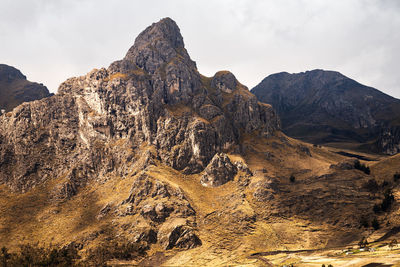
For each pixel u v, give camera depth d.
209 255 179.38
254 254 179.38
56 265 167.75
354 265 144.50
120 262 173.75
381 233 182.88
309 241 189.75
